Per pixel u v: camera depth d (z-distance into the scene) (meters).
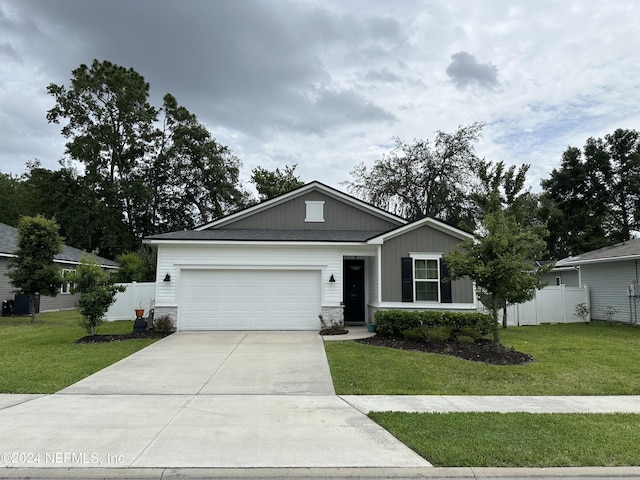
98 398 6.38
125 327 14.81
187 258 13.84
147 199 37.19
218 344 11.22
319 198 16.94
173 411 5.76
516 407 6.16
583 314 18.38
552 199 41.50
